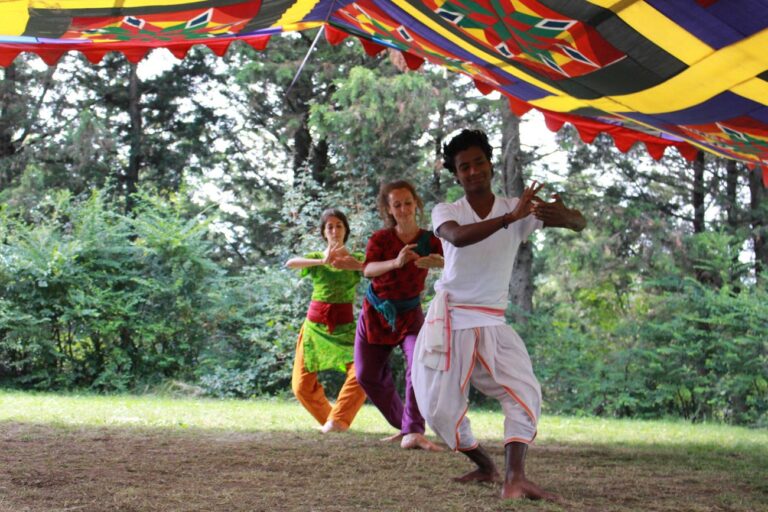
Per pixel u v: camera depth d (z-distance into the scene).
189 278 16.14
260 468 5.67
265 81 22.70
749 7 4.13
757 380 15.75
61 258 15.23
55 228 16.39
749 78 5.01
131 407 10.20
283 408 11.24
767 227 19.84
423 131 20.38
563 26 4.91
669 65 5.06
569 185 20.97
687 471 6.20
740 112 5.69
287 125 21.92
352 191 17.16
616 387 16.55
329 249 7.17
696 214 21.09
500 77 6.68
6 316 14.89
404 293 7.04
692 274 19.50
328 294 8.16
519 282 19.19
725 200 20.48
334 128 18.92
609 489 5.20
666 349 16.19
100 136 22.84
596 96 6.20
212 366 15.84
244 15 6.31
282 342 15.39
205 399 14.07
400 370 17.06
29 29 6.27
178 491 4.73
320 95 22.84
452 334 4.70
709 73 5.06
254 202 27.30
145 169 26.97
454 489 4.91
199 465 5.73
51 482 4.93
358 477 5.36
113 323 15.39
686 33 4.55
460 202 4.80
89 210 16.36
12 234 16.62
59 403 10.45
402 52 7.35
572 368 16.97
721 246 17.89
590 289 22.00
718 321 16.06
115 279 15.74
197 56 25.83
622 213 20.08
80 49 7.09
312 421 9.12
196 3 5.84
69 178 24.86
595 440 8.43
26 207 22.55
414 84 18.47
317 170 23.47
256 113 25.84
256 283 16.33
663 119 6.35
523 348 4.73
